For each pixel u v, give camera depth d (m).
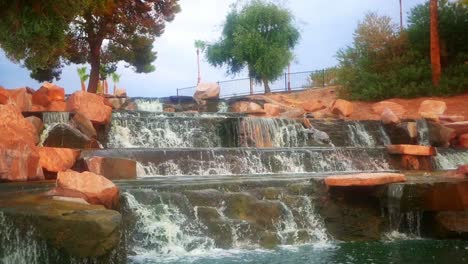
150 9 37.22
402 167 18.06
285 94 35.44
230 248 9.75
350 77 31.41
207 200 10.53
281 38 44.22
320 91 34.03
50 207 7.93
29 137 12.71
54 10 13.79
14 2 12.97
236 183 11.43
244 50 43.53
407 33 32.09
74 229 7.12
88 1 16.36
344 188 11.77
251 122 19.61
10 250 7.50
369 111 26.69
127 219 9.55
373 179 11.54
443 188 11.12
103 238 7.18
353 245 10.23
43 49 14.86
